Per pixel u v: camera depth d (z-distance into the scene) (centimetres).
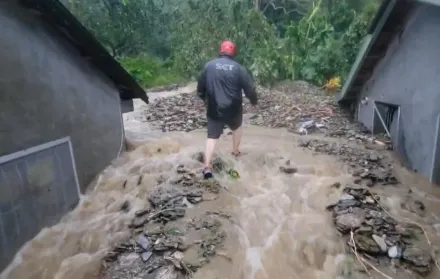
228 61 419
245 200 386
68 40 397
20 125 308
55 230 340
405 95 526
